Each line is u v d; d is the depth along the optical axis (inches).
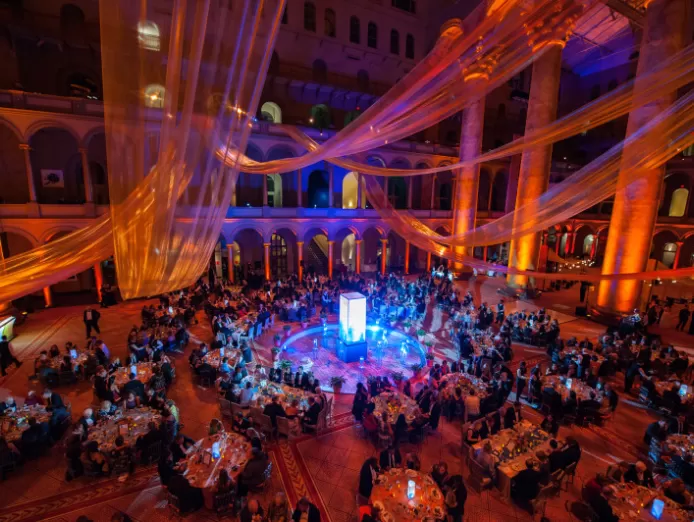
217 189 129.6
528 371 560.1
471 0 1144.2
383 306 789.9
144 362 506.0
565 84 1488.7
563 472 324.5
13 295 246.8
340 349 616.4
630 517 274.7
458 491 286.4
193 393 482.3
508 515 307.7
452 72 144.3
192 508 303.3
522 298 943.0
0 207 725.3
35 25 829.2
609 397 431.8
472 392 441.4
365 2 1205.7
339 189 1274.6
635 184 663.8
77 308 806.5
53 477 336.8
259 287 975.0
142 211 112.2
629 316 687.1
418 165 1202.0
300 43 1127.6
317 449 385.7
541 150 823.7
